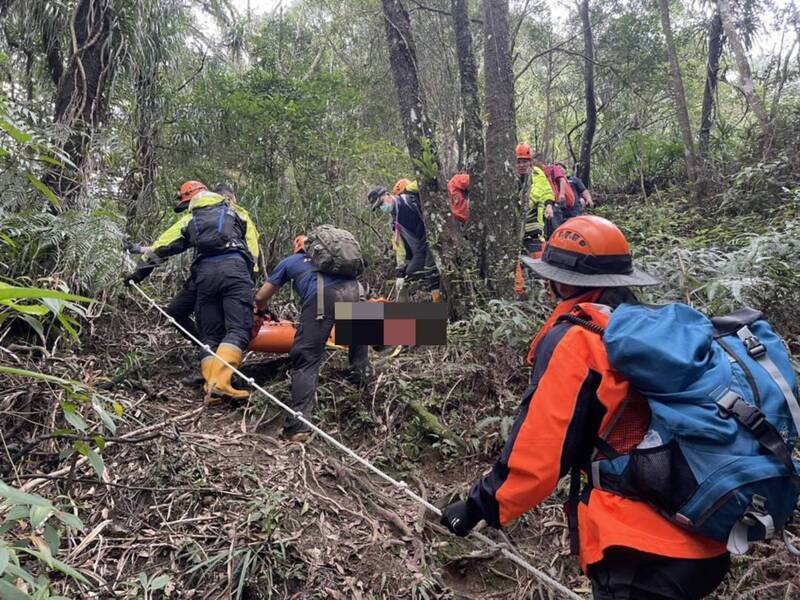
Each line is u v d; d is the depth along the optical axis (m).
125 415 3.34
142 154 6.11
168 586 2.39
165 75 6.75
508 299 4.75
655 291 4.01
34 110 4.95
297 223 6.47
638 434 1.63
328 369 4.33
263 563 2.51
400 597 2.56
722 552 1.61
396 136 9.98
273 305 5.62
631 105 11.51
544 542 2.97
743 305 3.63
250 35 8.73
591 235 1.87
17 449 2.83
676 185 9.05
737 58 8.12
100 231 4.05
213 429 3.59
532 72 12.93
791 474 1.51
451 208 5.08
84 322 4.24
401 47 5.09
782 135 7.61
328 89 7.25
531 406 1.65
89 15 4.96
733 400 1.52
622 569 1.63
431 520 3.02
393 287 6.23
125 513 2.75
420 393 3.99
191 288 4.38
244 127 6.61
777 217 5.50
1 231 3.78
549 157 12.61
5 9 5.50
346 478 3.21
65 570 1.36
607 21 11.26
